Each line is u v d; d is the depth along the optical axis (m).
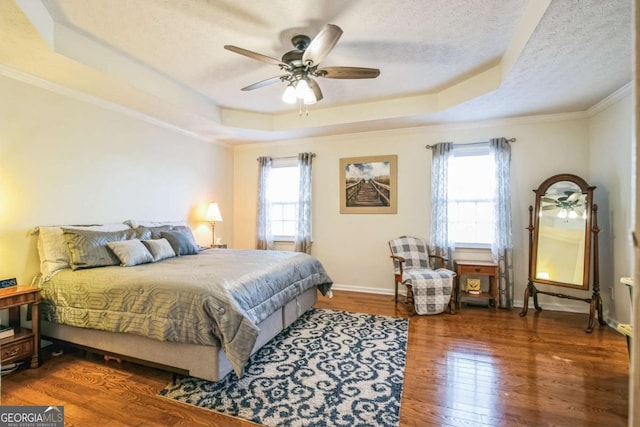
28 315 2.61
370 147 4.69
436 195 4.25
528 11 2.18
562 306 3.83
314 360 2.55
